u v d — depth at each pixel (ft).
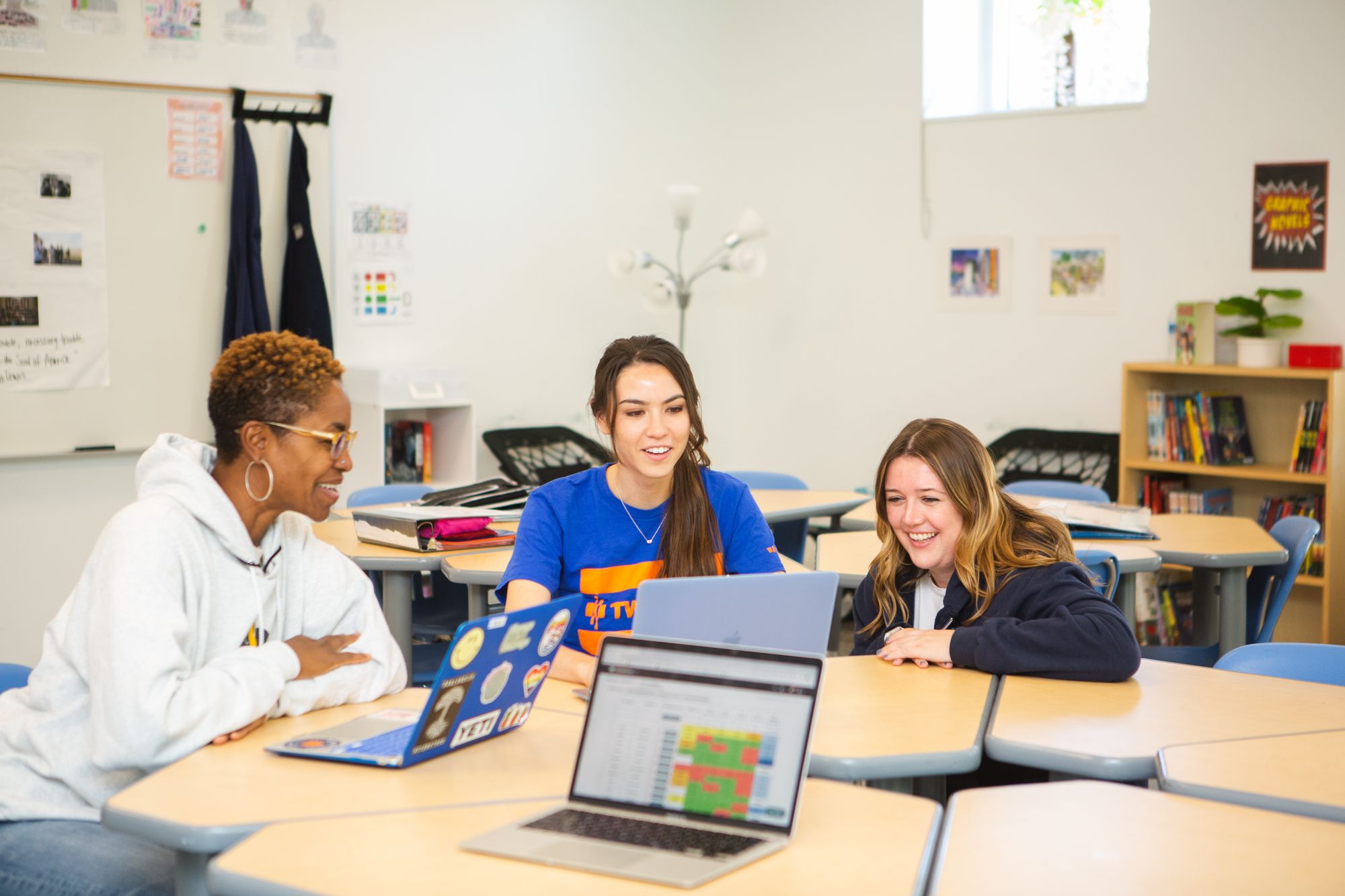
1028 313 18.95
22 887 5.59
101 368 15.11
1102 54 18.20
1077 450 18.12
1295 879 4.31
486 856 4.50
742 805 4.75
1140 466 17.03
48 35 14.46
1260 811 4.98
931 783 6.77
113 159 15.05
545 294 19.52
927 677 7.11
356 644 6.68
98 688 5.61
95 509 15.23
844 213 20.57
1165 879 4.31
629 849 4.52
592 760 5.03
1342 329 16.28
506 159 18.85
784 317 21.34
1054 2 18.43
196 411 15.94
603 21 19.77
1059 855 4.53
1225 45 16.89
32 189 14.46
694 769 4.88
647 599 5.76
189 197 15.69
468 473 17.42
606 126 19.98
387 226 17.61
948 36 19.44
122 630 5.64
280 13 16.30
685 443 7.58
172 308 15.65
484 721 5.74
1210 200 17.24
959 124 19.31
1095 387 18.44
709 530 7.76
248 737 5.88
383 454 16.67
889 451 7.84
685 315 21.22
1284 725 6.16
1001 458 18.92
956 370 19.71
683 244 21.13
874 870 4.39
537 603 7.34
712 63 21.17
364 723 6.06
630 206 20.40
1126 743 5.85
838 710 6.42
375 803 5.03
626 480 7.68
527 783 5.29
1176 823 4.85
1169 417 16.87
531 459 19.13
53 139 14.58
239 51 15.97
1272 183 16.67
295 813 4.91
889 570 8.00
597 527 7.72
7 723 6.02
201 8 15.60
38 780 5.95
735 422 21.98
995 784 7.44
